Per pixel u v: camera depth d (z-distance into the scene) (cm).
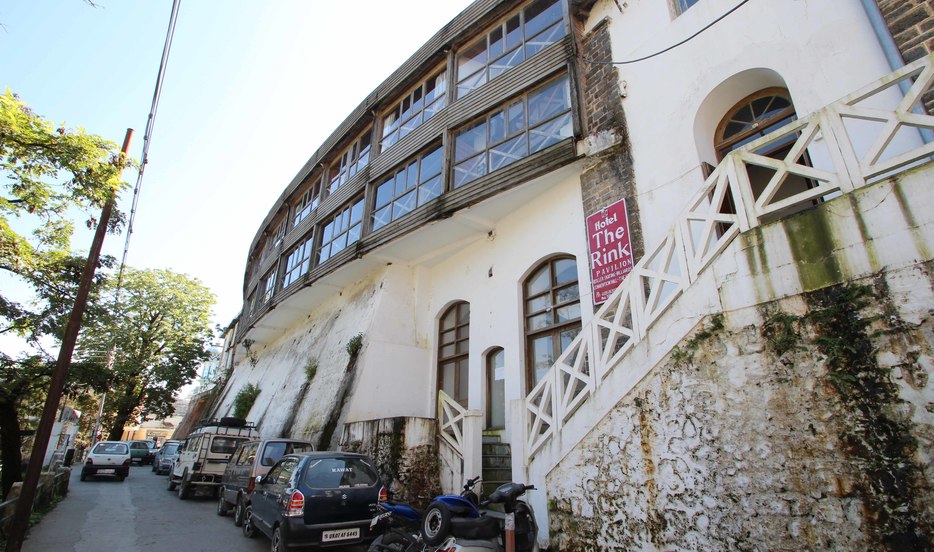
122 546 731
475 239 1166
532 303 973
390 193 1327
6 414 941
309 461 655
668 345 478
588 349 567
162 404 3117
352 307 1477
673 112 802
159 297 3197
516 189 968
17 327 955
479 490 730
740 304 429
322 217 1672
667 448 455
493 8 1144
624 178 838
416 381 1221
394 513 571
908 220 349
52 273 971
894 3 567
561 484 551
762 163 446
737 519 391
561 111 945
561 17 1023
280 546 598
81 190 800
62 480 1230
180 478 1448
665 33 859
